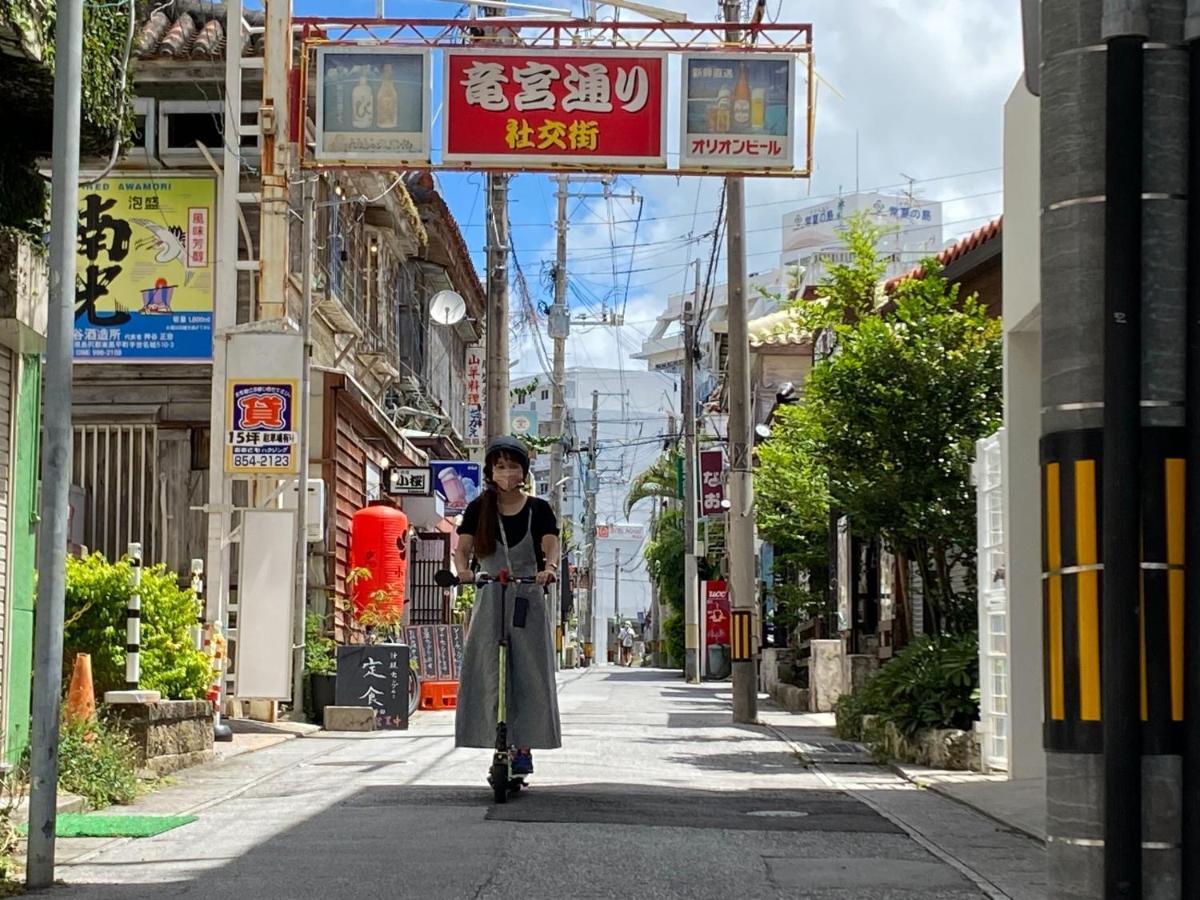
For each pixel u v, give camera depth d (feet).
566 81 49.01
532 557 31.58
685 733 55.77
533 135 48.96
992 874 24.26
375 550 69.97
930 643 47.73
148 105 63.36
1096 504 14.38
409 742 49.29
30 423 33.68
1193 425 14.16
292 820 28.91
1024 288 39.60
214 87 63.36
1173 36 14.60
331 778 36.73
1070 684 14.43
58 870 23.38
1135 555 14.14
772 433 90.43
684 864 24.21
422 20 49.01
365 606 69.56
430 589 89.92
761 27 49.19
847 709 53.88
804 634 104.01
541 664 31.35
